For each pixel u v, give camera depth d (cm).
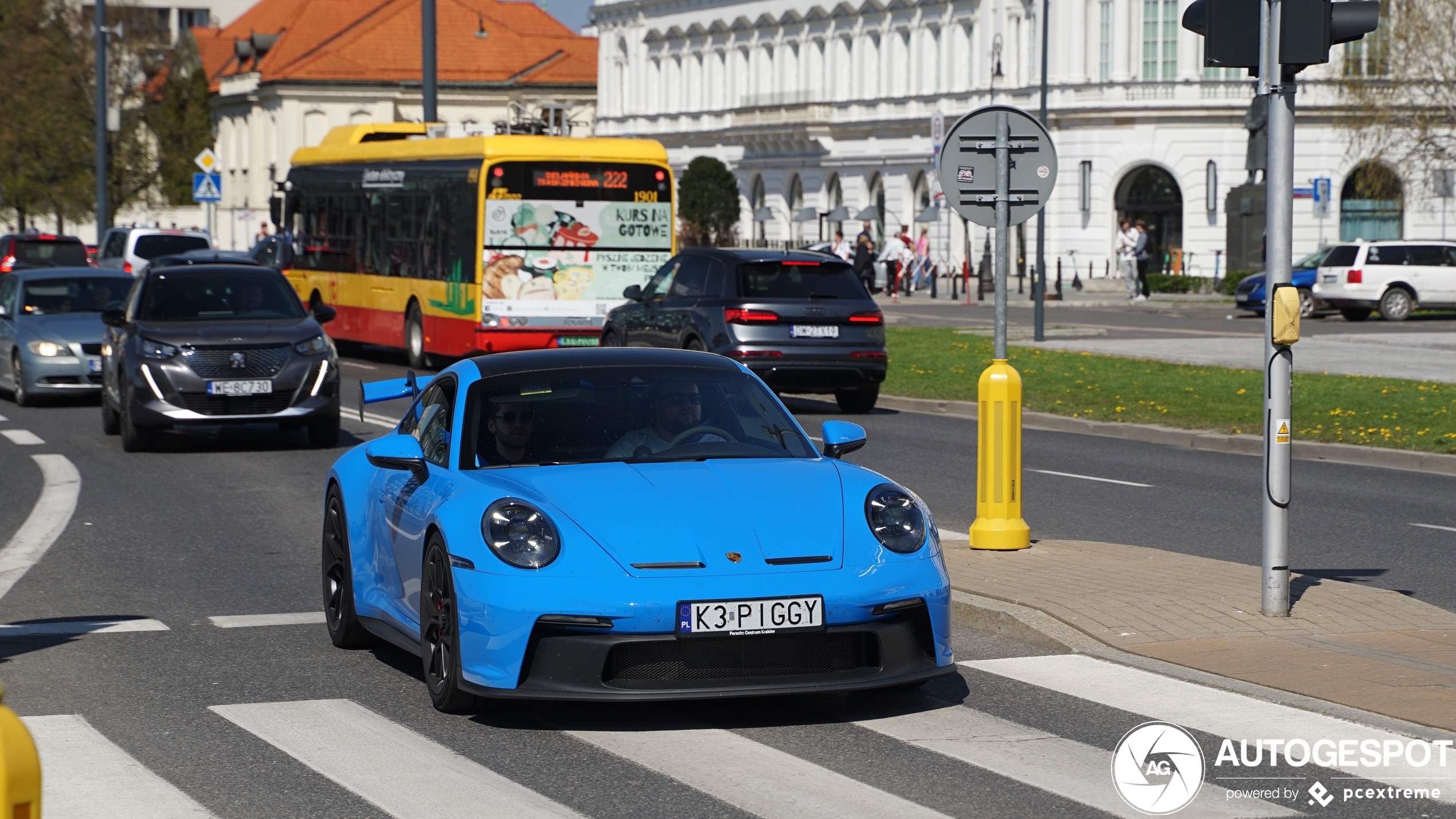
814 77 7862
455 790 582
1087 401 2098
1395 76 4828
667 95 8975
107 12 6431
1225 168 6288
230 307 1792
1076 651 795
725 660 641
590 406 762
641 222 2583
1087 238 6419
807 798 570
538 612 636
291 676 768
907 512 690
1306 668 740
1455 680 716
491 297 2527
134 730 669
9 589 998
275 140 10006
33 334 2192
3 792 320
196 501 1377
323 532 868
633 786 585
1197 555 1087
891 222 7306
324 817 552
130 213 8338
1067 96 6444
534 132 3428
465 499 687
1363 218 6347
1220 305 4722
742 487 690
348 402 2230
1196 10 850
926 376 2503
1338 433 1734
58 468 1596
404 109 10062
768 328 2038
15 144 6166
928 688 728
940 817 547
